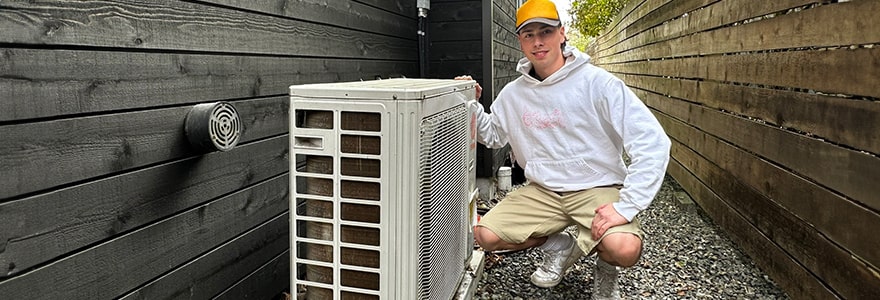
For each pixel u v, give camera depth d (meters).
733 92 3.28
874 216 1.82
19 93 1.08
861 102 1.91
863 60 1.90
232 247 1.87
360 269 1.56
